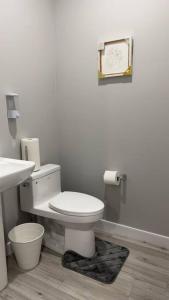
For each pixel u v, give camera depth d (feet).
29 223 6.03
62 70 7.10
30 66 6.23
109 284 5.00
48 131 7.17
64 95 7.22
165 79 5.58
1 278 4.82
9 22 5.47
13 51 5.66
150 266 5.57
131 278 5.18
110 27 6.02
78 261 5.68
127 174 6.57
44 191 6.23
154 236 6.42
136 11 5.61
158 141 5.95
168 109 5.68
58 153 7.73
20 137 6.15
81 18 6.43
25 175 4.55
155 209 6.32
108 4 5.93
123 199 6.77
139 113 6.07
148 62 5.70
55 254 6.08
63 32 6.84
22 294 4.77
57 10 6.81
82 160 7.30
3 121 5.57
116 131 6.51
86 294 4.75
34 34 6.25
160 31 5.43
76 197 6.23
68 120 7.32
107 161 6.83
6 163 4.99
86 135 7.06
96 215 5.44
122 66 6.00
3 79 5.47
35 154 6.10
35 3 6.17
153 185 6.23
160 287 4.93
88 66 6.58
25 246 5.20
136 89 5.98
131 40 5.73
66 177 7.77
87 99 6.81
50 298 4.66
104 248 6.27
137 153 6.31
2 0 5.25
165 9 5.29
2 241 4.78
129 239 6.73
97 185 7.16
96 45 6.32
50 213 5.70
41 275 5.30
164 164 5.98
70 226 5.74
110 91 6.38
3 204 5.84
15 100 5.77
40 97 6.70
